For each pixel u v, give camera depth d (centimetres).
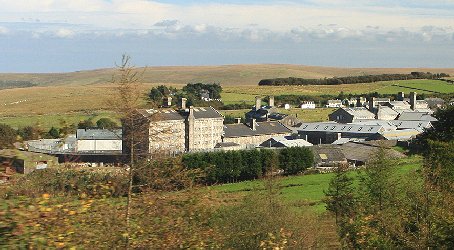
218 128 14075
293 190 7575
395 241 3788
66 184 1540
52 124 12675
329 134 15125
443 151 5322
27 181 1392
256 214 3694
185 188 1945
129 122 2005
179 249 1730
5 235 1169
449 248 3669
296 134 15512
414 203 3947
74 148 11619
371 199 4869
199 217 1869
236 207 3628
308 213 4675
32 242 1198
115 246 1623
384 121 16438
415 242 3628
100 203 1542
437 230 3622
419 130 15062
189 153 9525
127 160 1994
